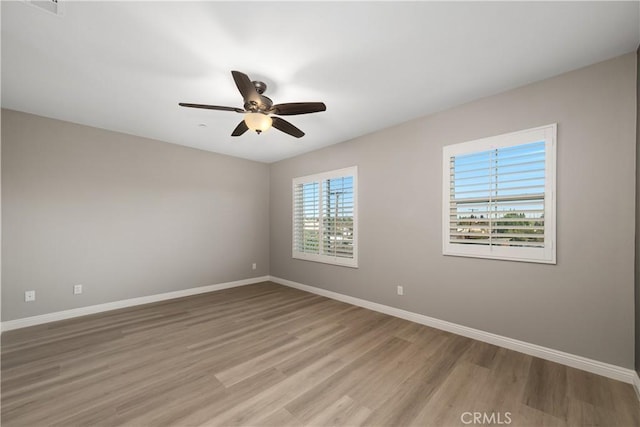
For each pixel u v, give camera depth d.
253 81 2.21
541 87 2.23
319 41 1.75
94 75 2.16
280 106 2.11
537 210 2.22
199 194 4.31
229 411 1.62
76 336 2.65
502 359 2.20
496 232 2.46
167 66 2.03
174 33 1.67
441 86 2.33
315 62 1.98
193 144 4.06
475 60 1.96
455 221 2.70
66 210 3.16
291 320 3.11
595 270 1.99
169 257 3.98
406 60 1.96
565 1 1.42
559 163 2.13
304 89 2.38
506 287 2.40
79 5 1.43
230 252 4.69
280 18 1.54
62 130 3.13
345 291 3.83
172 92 2.44
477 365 2.12
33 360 2.20
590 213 2.01
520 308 2.32
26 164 2.92
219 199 4.55
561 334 2.13
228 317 3.21
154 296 3.83
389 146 3.29
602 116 1.97
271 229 5.21
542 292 2.21
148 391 1.80
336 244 3.93
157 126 3.31
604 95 1.96
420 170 2.99
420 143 2.99
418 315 3.01
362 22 1.57
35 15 1.50
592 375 1.96
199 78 2.20
